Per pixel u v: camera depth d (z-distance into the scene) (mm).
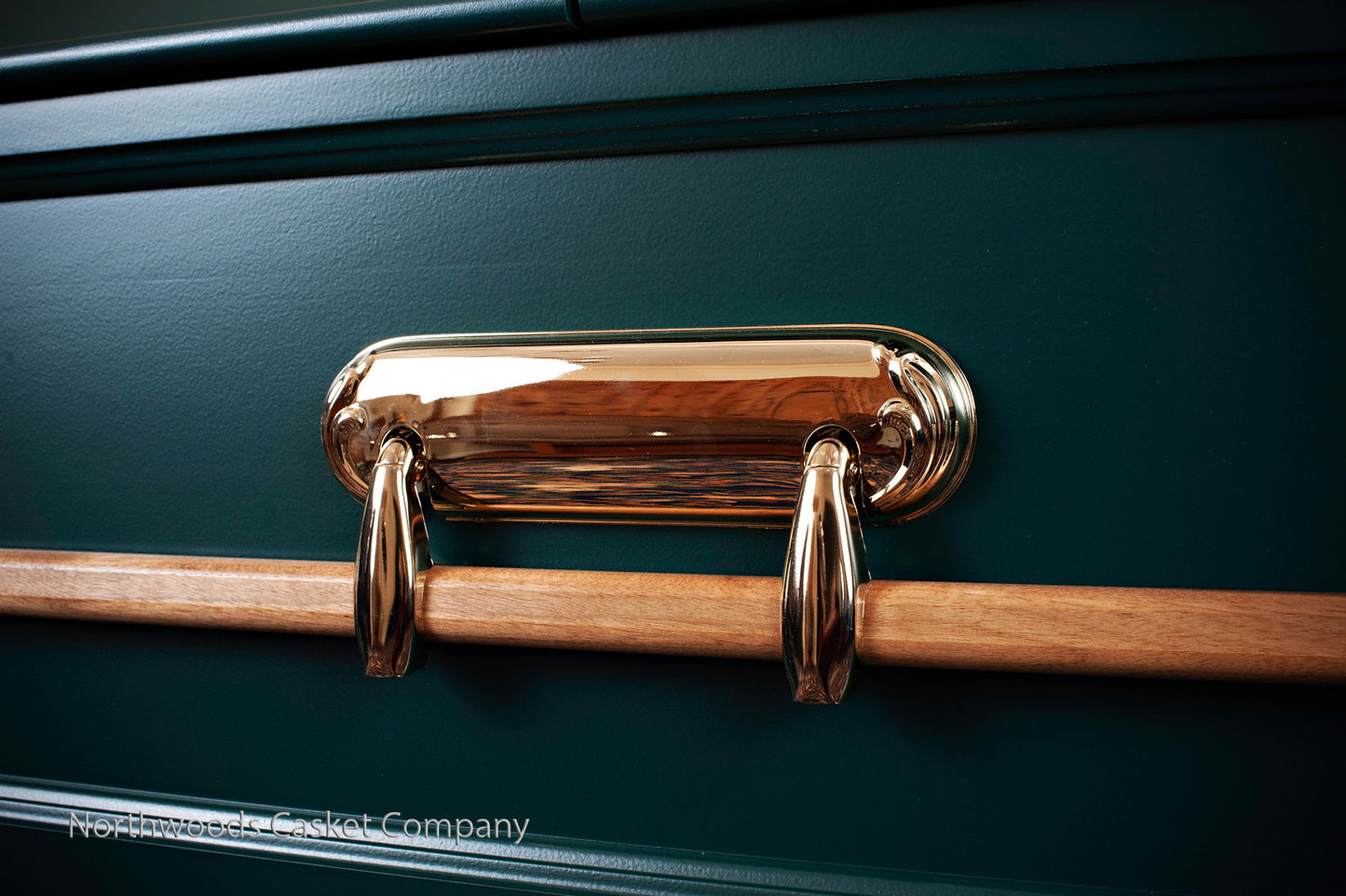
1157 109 593
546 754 663
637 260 639
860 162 619
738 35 613
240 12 706
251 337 680
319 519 676
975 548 616
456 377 635
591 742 658
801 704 638
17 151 686
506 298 652
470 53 636
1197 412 598
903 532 623
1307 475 591
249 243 679
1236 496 596
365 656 613
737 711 644
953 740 626
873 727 632
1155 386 600
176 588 666
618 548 649
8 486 715
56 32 739
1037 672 587
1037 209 606
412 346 657
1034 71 590
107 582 675
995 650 583
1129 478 603
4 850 729
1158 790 611
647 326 639
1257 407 594
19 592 685
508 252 651
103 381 699
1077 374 605
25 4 746
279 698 690
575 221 645
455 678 670
